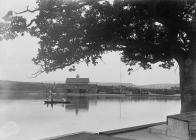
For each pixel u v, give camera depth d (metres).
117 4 16.31
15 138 45.78
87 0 16.47
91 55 18.20
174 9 16.19
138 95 198.88
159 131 14.48
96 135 12.95
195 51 16.91
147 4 15.83
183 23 16.91
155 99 153.00
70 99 152.25
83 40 16.95
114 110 94.19
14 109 100.88
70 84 189.62
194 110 16.70
